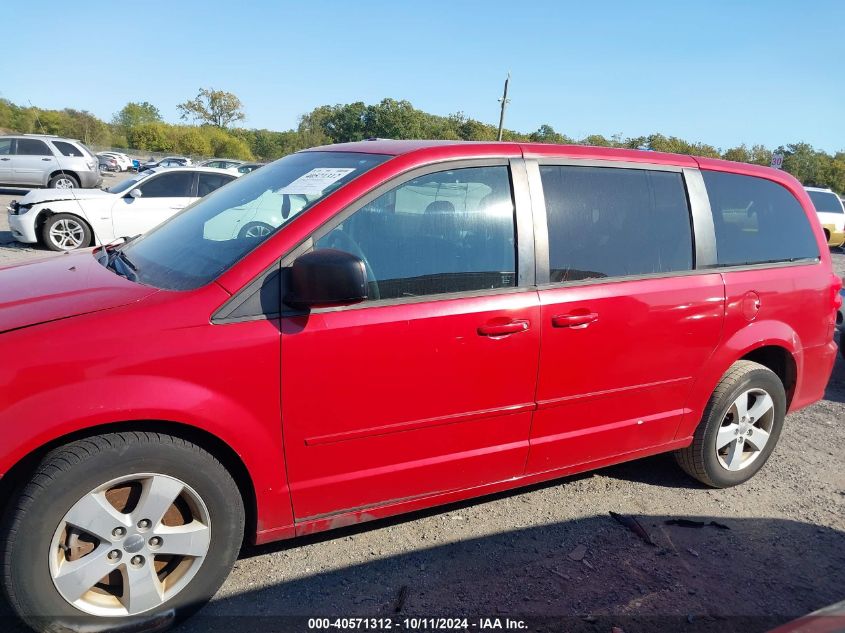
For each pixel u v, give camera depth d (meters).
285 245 2.49
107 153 45.19
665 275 3.37
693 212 3.53
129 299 2.36
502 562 2.98
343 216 2.61
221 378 2.32
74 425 2.11
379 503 2.78
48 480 2.10
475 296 2.82
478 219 2.90
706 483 3.82
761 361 4.04
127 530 2.27
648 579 2.92
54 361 2.12
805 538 3.37
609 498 3.65
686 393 3.53
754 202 3.84
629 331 3.20
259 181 3.28
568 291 3.03
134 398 2.18
